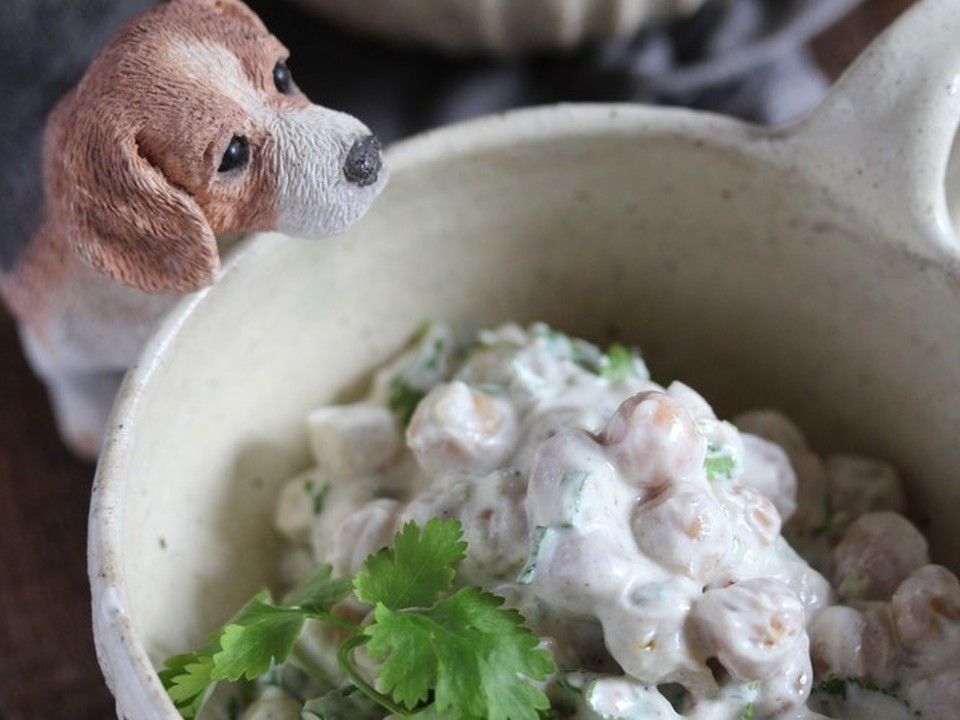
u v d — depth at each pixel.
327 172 0.17
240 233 0.19
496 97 0.26
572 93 0.26
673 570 0.17
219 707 0.19
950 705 0.18
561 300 0.22
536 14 0.25
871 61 0.19
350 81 0.26
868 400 0.21
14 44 0.21
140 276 0.17
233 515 0.20
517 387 0.20
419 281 0.21
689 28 0.27
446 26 0.25
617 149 0.21
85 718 0.23
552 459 0.17
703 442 0.18
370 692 0.17
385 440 0.20
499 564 0.18
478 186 0.21
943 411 0.20
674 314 0.22
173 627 0.19
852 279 0.20
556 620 0.18
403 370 0.21
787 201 0.20
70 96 0.19
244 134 0.17
